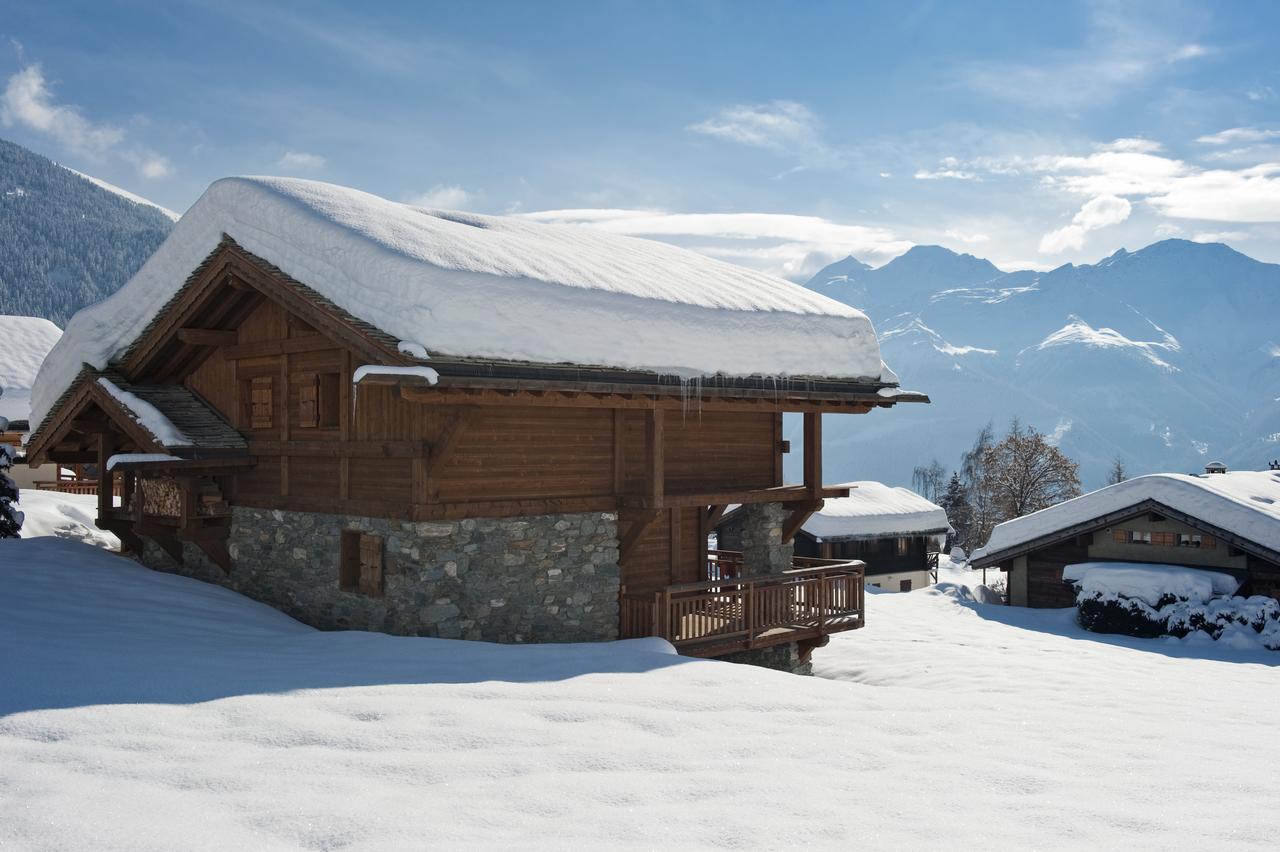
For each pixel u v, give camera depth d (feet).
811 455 55.01
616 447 47.37
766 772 22.36
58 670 27.50
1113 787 22.43
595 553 46.14
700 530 56.18
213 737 22.50
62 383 54.39
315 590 45.42
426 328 37.37
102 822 17.29
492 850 16.92
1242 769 24.62
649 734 24.93
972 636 74.28
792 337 50.62
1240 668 62.80
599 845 17.53
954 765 23.77
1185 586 86.43
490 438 42.60
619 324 43.27
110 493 55.47
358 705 25.54
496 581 42.34
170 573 54.54
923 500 152.35
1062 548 105.81
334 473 44.88
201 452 48.03
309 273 42.06
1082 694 41.14
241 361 50.57
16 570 44.34
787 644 54.19
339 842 17.04
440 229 45.09
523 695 27.94
